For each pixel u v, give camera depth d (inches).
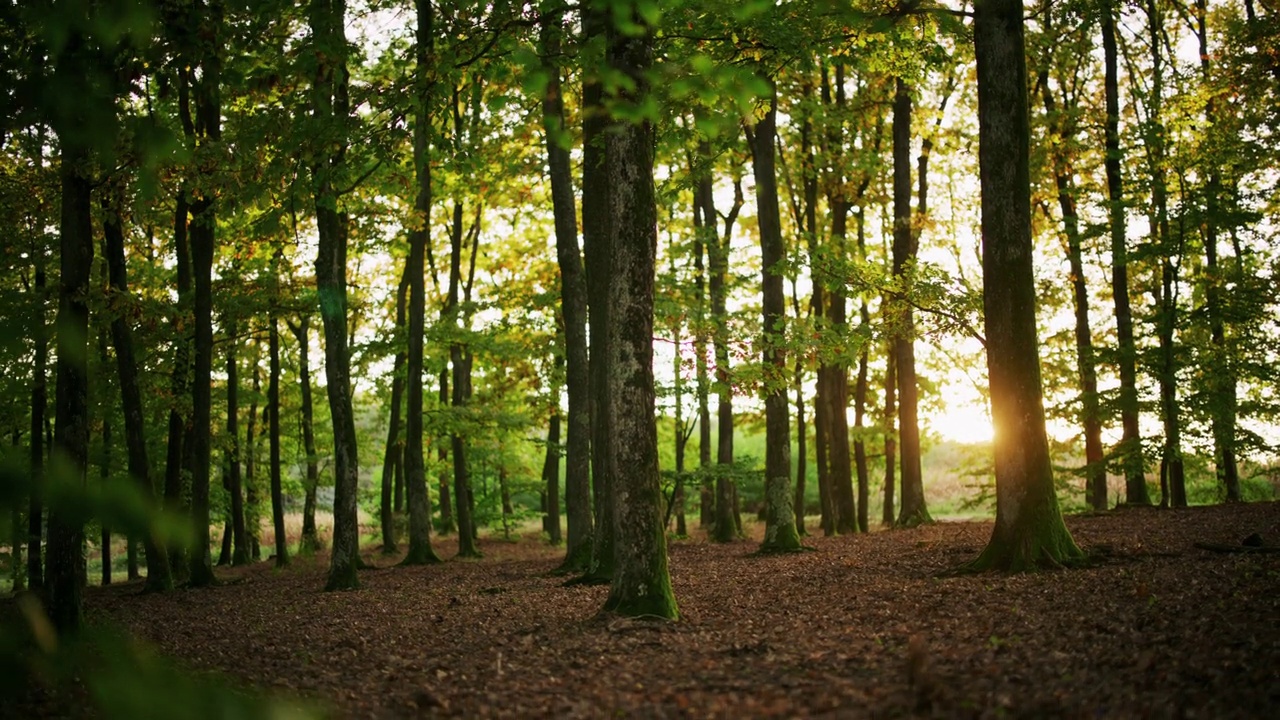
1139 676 234.7
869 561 574.6
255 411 1163.9
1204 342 853.2
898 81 919.0
